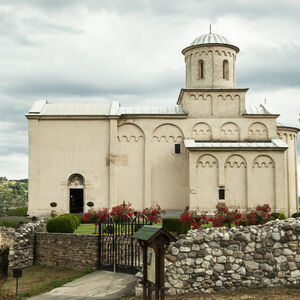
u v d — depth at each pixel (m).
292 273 14.38
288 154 40.47
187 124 38.31
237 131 38.41
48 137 37.75
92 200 37.19
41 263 23.77
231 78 40.75
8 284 19.98
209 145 36.09
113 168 37.31
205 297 13.74
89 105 40.03
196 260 14.69
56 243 22.83
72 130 37.84
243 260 14.62
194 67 40.72
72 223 24.44
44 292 17.47
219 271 14.60
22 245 23.33
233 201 34.91
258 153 35.44
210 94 38.75
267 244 14.62
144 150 38.06
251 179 35.22
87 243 21.03
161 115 38.19
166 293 14.50
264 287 14.33
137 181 37.88
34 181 37.03
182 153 38.09
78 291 16.73
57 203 37.09
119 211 26.05
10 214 38.75
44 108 39.12
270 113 38.25
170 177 37.91
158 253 10.85
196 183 35.12
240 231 14.96
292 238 14.58
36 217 34.03
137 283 15.10
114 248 20.55
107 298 15.25
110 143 37.47
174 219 23.86
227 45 40.28
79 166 37.53
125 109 39.69
